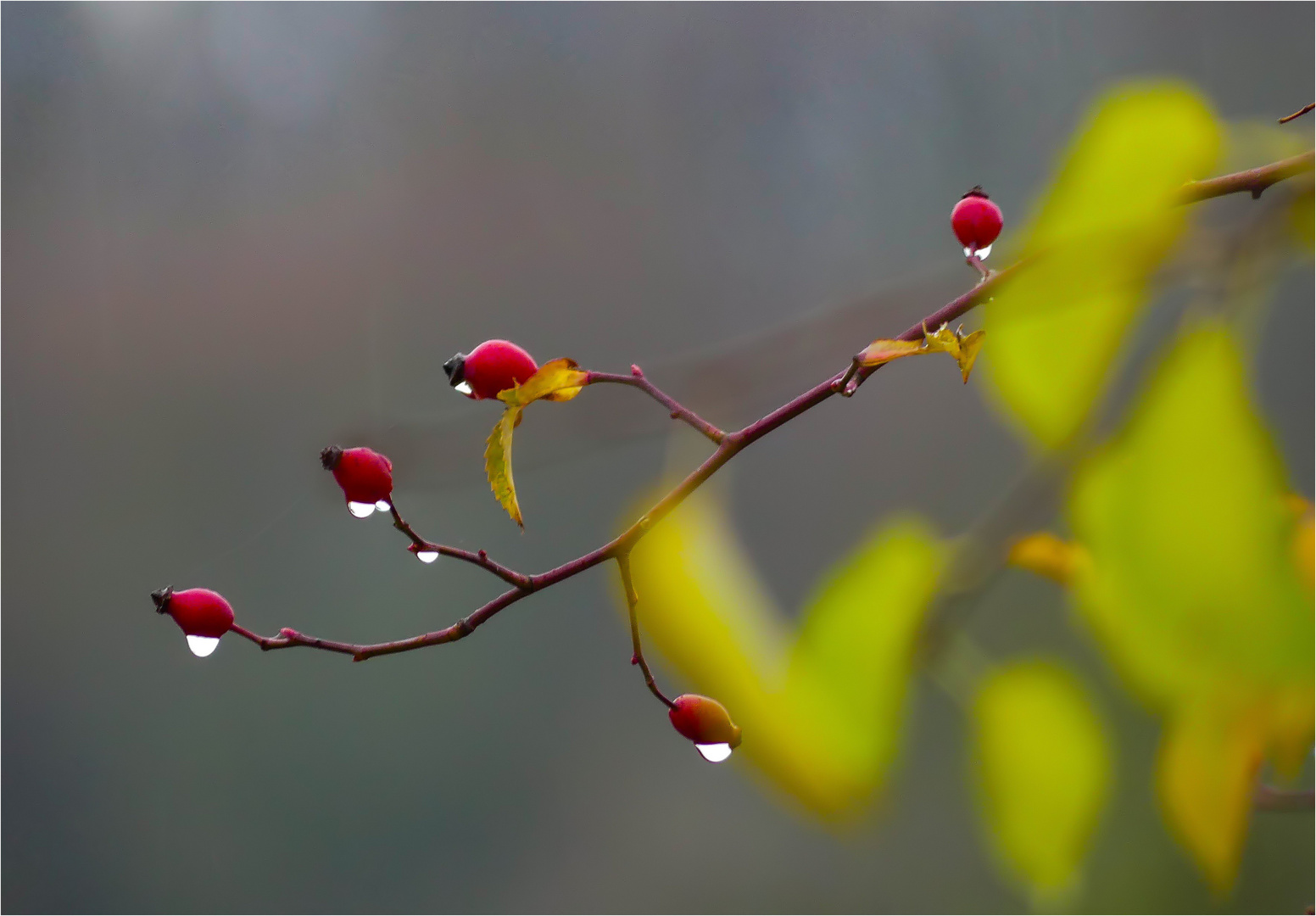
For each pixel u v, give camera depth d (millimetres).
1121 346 2201
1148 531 2182
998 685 2201
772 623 2199
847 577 2197
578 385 2242
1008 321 2203
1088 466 2184
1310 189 2199
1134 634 2184
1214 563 2178
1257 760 2182
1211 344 2182
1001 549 2199
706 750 2229
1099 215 2203
